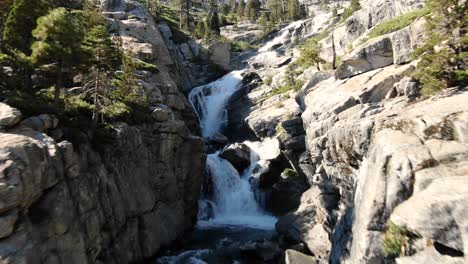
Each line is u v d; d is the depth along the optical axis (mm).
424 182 14984
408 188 15797
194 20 122625
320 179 34469
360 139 23297
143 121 35312
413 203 14211
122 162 29812
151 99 42969
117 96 35719
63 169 21719
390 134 19031
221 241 35000
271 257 29219
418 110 20953
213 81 81438
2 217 16953
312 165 41312
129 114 33656
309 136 37531
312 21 107688
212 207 44344
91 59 27438
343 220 23219
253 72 76812
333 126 30188
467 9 23031
